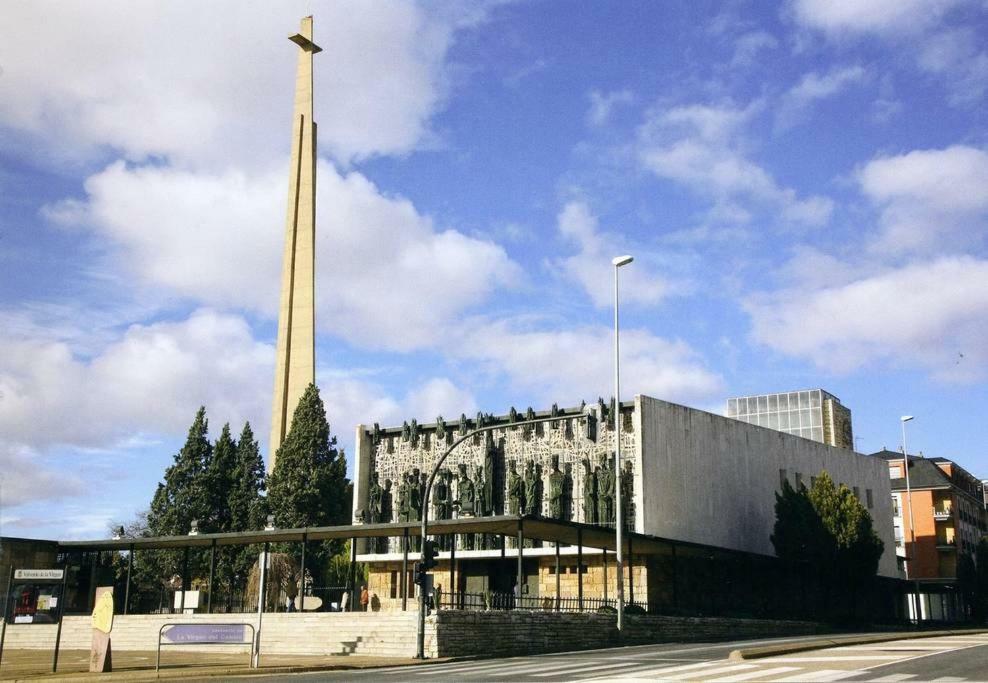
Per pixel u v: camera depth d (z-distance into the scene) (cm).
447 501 6575
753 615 6288
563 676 2394
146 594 7719
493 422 6569
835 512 6366
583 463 6122
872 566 6369
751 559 6306
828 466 7875
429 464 6806
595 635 4216
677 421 6269
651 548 5519
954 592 9325
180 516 7838
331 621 4025
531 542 6206
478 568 6419
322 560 7462
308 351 9069
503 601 5141
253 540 5269
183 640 3042
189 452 8094
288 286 9288
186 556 5472
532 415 6431
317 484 7638
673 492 6075
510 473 6406
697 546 5534
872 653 2727
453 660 3450
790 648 2877
